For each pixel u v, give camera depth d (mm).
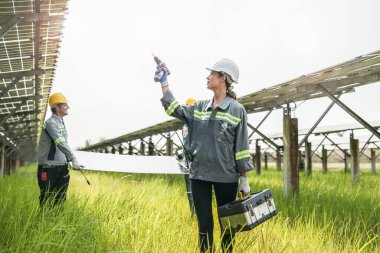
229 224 3547
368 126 6547
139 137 20047
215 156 3697
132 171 7023
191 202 6152
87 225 3711
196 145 3799
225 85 3824
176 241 3963
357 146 13031
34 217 3863
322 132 16000
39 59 7109
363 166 33781
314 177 15797
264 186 9812
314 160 39875
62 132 5605
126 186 9438
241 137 3736
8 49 6555
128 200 5711
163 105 3838
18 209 4000
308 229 4551
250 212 3479
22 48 6598
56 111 5598
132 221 4594
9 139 17734
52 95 5625
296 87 7250
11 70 7801
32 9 5320
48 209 4371
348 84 6809
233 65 3801
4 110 11711
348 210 5965
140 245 3670
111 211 4750
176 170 6988
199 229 3756
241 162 3715
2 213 3857
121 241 3805
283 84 6777
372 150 19625
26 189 6016
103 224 4102
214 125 3730
